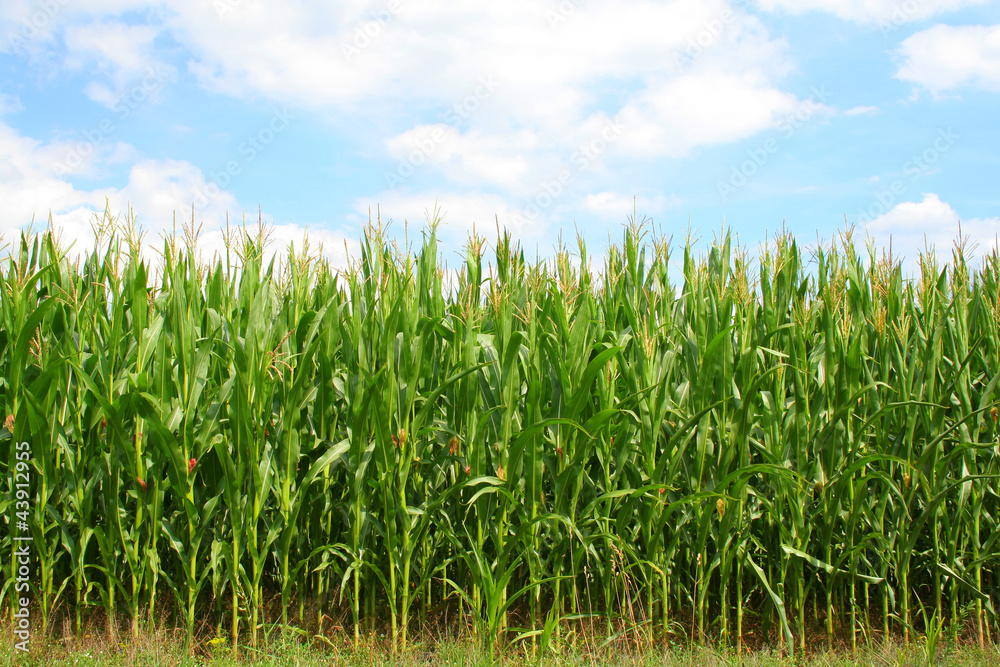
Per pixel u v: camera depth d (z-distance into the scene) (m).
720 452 4.08
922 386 4.43
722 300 4.48
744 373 4.18
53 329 4.34
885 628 4.14
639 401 3.94
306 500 4.16
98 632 3.93
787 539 4.09
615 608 4.21
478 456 3.91
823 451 4.22
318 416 4.22
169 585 3.96
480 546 3.89
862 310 5.05
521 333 3.77
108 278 4.71
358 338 4.01
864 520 4.41
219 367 4.34
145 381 3.65
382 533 3.94
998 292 5.02
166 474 3.98
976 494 4.35
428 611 4.19
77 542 3.98
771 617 4.27
